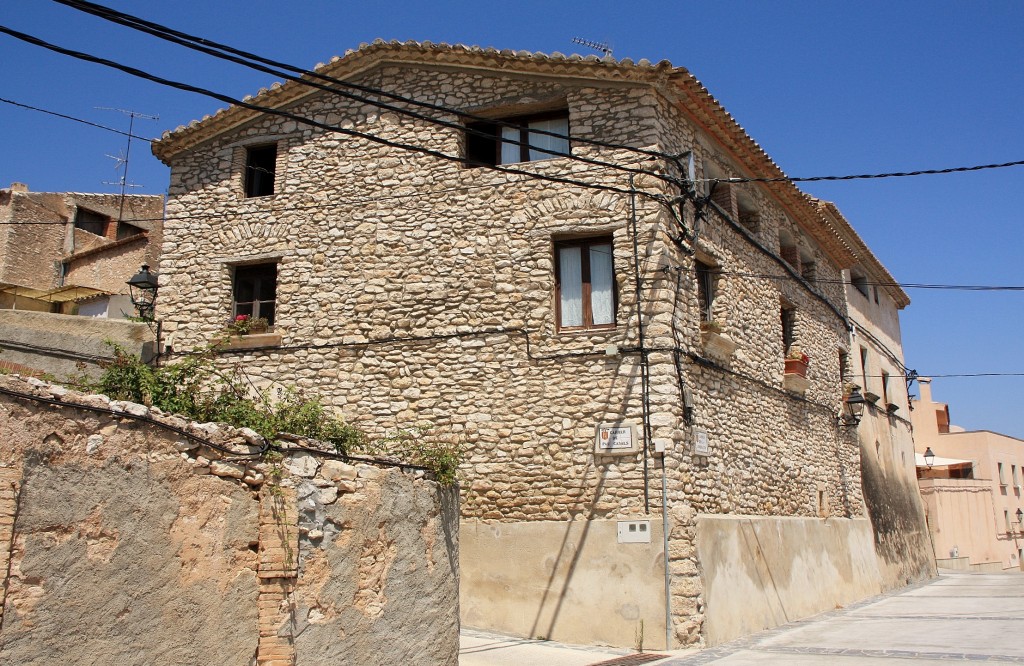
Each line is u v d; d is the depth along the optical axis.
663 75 13.85
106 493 5.88
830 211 21.45
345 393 14.21
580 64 13.95
